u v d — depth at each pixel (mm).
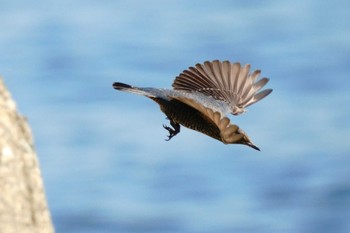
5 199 4875
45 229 4988
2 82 5152
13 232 4848
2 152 4938
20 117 5125
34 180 5020
